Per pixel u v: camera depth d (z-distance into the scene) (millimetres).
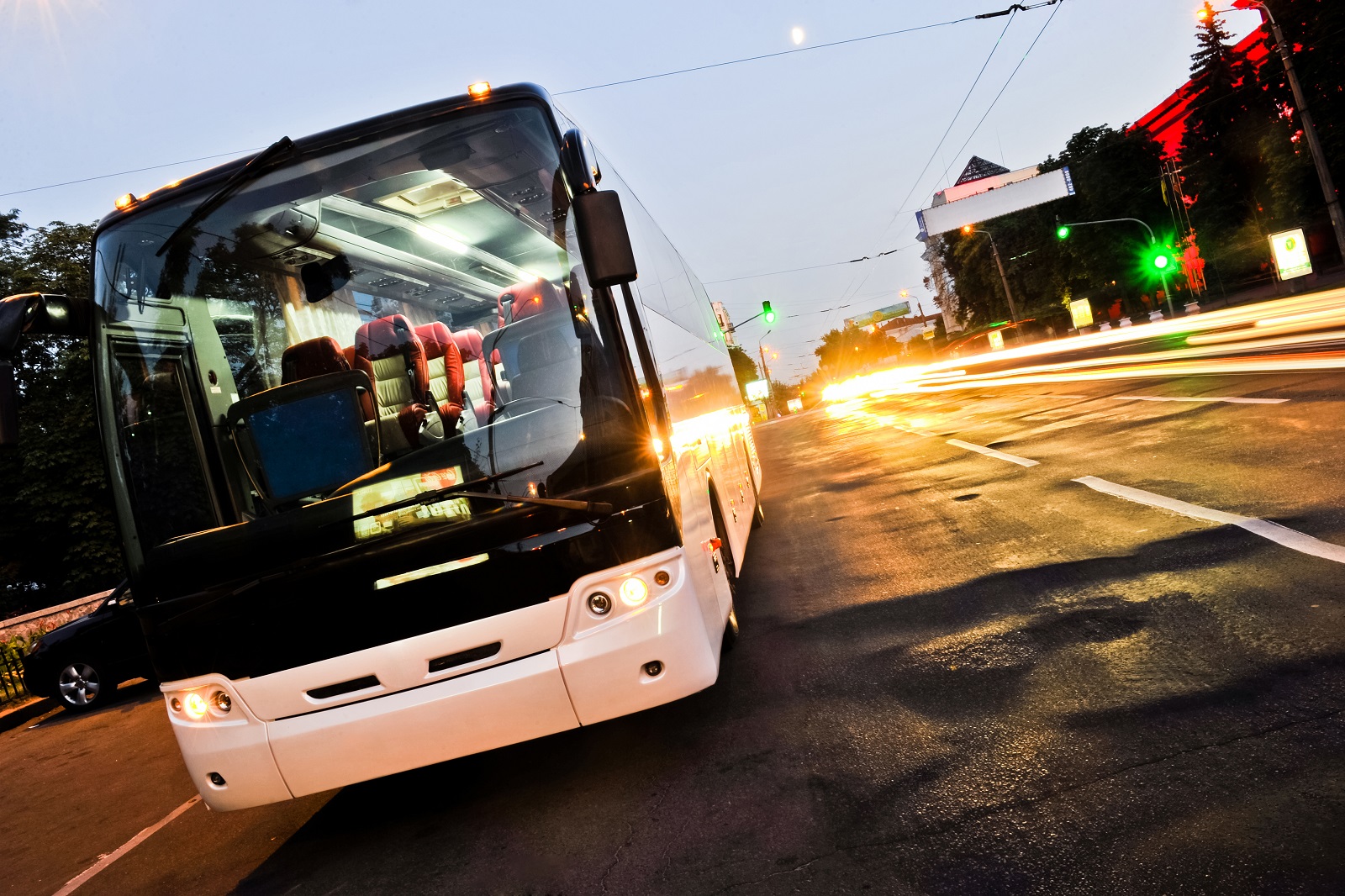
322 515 3812
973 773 3408
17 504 26672
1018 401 20266
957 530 7867
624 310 4141
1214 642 4113
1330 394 9867
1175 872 2535
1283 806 2719
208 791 3930
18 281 25922
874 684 4609
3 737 11883
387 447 3963
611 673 3721
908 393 44562
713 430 6910
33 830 6629
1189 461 8344
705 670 3836
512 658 3742
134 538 3963
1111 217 59312
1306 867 2420
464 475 3777
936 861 2881
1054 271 66375
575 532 3758
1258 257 50156
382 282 4887
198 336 4227
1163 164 56219
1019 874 2699
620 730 4887
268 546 3826
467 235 4652
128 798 6770
